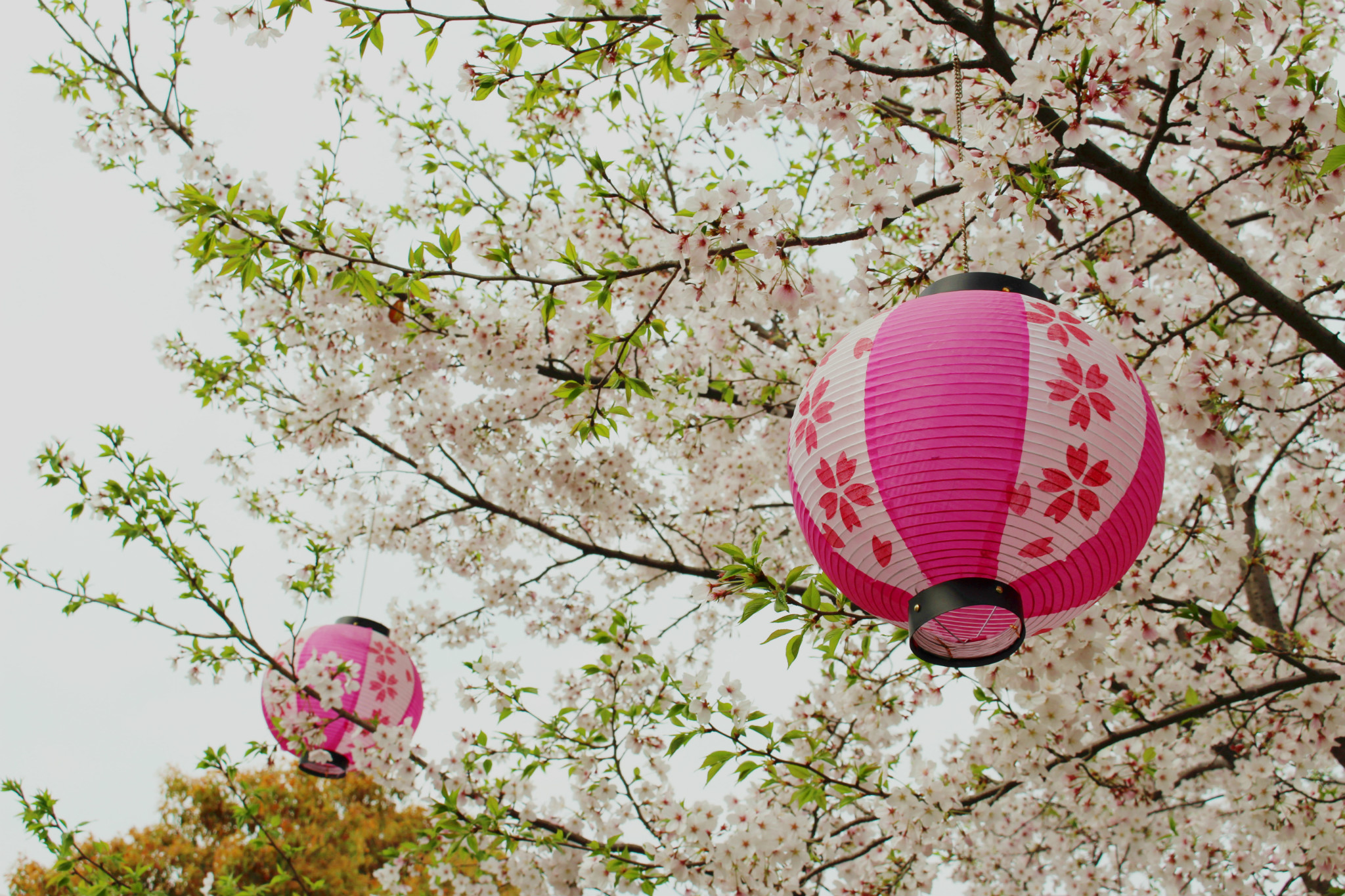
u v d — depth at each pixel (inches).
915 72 92.0
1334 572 196.9
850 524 63.9
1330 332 103.6
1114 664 139.6
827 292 177.3
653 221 120.9
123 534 156.5
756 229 88.1
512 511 190.7
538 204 171.0
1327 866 159.6
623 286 157.5
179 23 148.4
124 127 157.5
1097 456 59.3
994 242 107.2
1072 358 60.8
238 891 189.9
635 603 199.8
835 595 100.0
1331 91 87.1
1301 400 137.3
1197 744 164.4
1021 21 115.7
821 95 90.8
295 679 158.4
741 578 92.4
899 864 164.1
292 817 466.6
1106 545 61.7
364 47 95.3
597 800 151.5
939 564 61.4
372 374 172.7
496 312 159.9
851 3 81.2
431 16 92.8
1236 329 165.2
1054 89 88.2
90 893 166.9
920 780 135.6
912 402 60.4
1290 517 153.5
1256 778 167.5
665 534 230.4
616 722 151.6
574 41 97.1
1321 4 151.9
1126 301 109.3
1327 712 139.0
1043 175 92.6
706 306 146.4
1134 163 177.5
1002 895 229.0
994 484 58.6
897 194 92.0
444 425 180.7
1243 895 192.9
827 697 159.5
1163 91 97.9
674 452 221.5
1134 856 224.5
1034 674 115.3
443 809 147.9
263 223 111.1
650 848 136.5
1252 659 150.0
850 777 145.8
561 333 165.5
